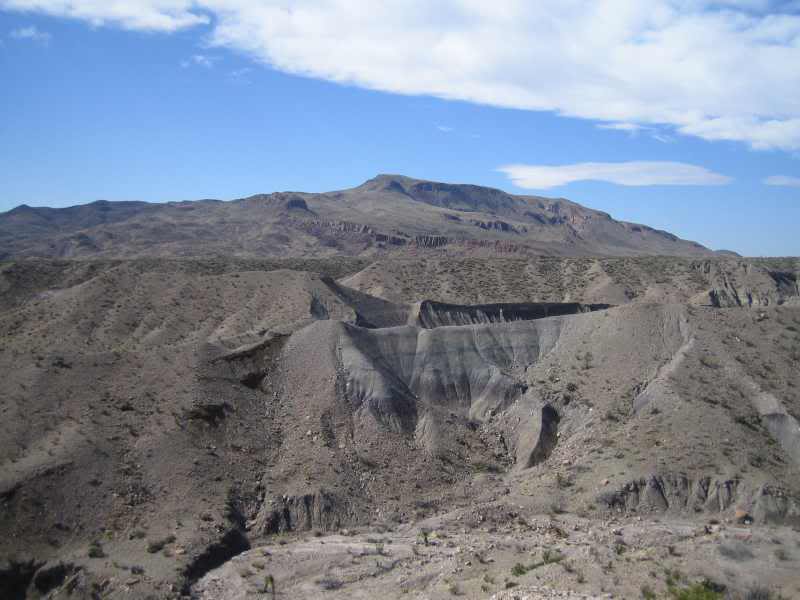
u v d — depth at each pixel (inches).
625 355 2770.7
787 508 1998.0
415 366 2817.4
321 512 2084.2
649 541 1790.1
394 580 1670.8
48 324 3885.3
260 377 2600.9
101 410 2223.2
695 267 6501.0
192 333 3774.6
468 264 6569.9
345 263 7003.0
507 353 2945.4
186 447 2165.4
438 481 2297.0
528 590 1429.6
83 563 1718.8
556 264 6673.2
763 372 2546.8
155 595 1630.2
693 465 2165.4
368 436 2406.5
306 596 1630.2
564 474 2281.0
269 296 4045.3
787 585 1466.5
